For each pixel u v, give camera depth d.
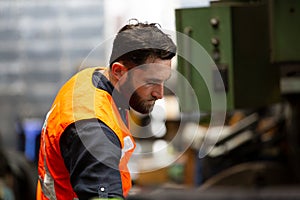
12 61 11.55
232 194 6.64
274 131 8.06
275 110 8.29
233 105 5.86
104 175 3.52
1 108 11.54
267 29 5.94
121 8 10.21
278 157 7.82
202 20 5.91
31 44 11.48
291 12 5.66
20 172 8.98
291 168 7.34
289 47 5.68
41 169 4.09
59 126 3.77
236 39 5.86
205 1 8.03
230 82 5.85
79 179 3.58
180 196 6.71
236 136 8.08
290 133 7.27
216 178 7.35
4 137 11.46
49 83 11.45
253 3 6.02
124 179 3.86
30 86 11.50
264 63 5.96
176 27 5.97
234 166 7.74
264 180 7.28
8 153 9.30
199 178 7.94
